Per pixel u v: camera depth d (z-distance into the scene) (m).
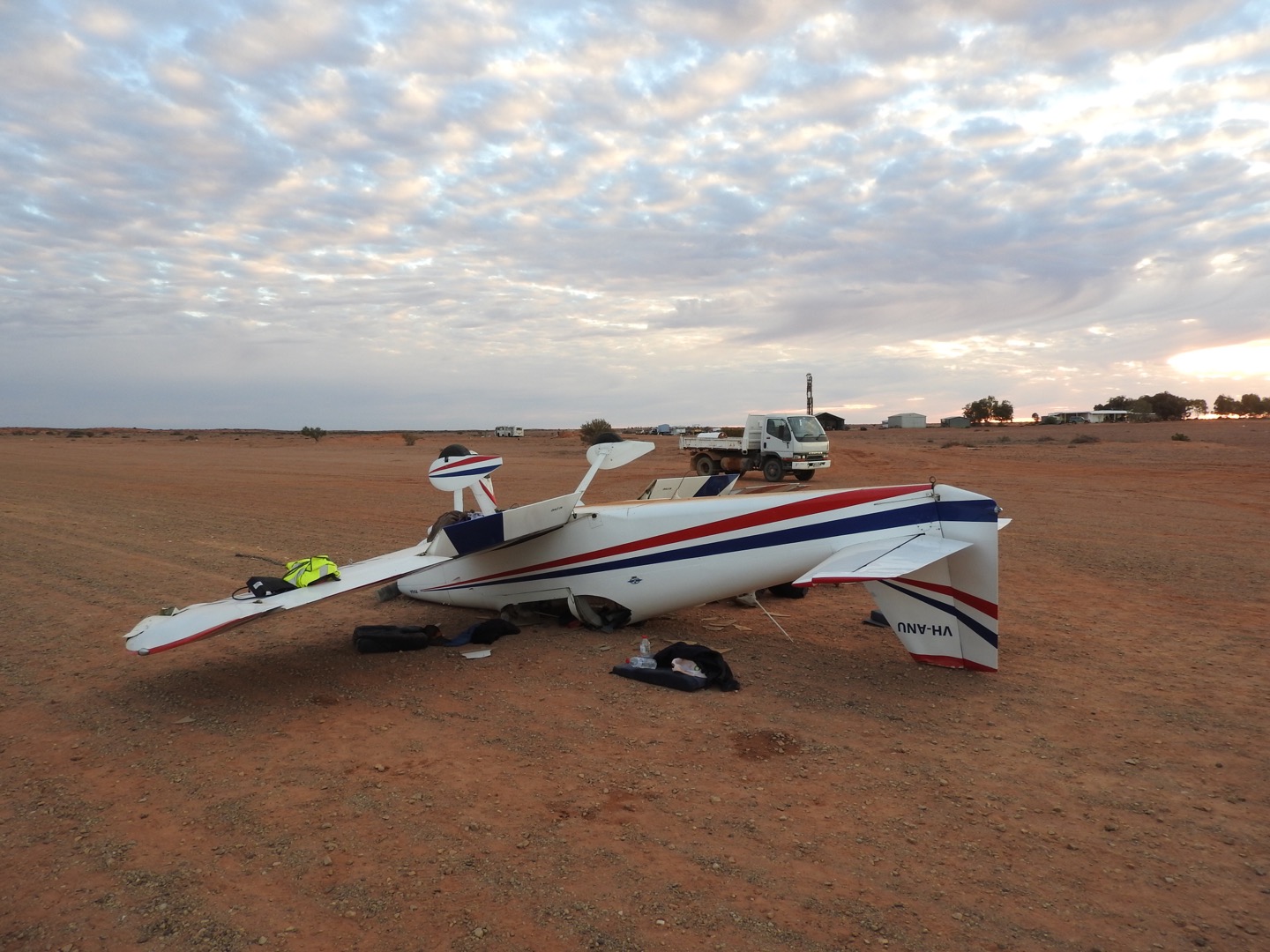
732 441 30.53
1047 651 6.89
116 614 8.59
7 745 5.17
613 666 6.62
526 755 4.86
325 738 5.20
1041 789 4.34
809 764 4.68
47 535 14.29
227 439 110.62
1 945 3.11
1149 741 4.95
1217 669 6.36
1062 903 3.31
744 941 3.06
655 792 4.35
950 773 4.54
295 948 3.06
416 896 3.39
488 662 6.79
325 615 8.45
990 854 3.69
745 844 3.79
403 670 6.62
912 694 5.86
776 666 6.55
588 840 3.84
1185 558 11.38
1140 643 7.12
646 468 37.06
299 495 22.25
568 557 7.62
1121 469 29.50
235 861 3.70
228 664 6.84
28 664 6.89
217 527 15.19
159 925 3.23
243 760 4.87
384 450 65.38
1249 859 3.65
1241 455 36.09
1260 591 9.23
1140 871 3.55
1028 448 47.22
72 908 3.36
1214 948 3.02
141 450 63.47
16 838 3.97
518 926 3.17
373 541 13.38
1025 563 11.03
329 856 3.73
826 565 5.73
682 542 7.09
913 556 5.59
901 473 29.66
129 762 4.86
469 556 8.12
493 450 61.25
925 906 3.28
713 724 5.32
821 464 28.41
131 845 3.87
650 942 3.06
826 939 3.07
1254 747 4.86
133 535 14.19
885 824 3.97
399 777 4.58
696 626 7.86
